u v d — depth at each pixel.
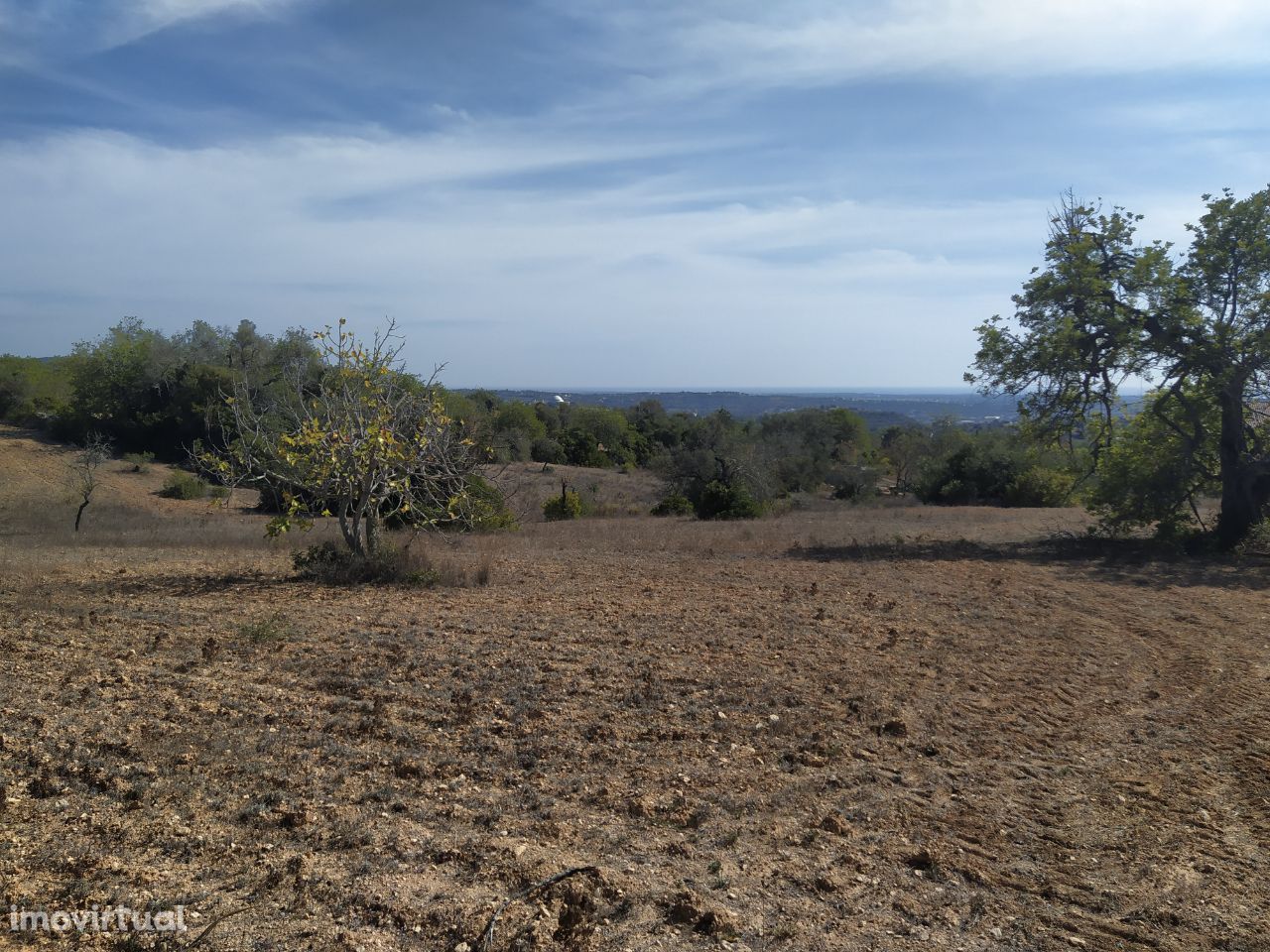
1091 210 17.98
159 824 4.20
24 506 26.17
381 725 5.71
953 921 3.63
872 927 3.55
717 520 26.77
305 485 12.22
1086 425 19.02
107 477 35.62
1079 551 16.70
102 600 9.91
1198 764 5.54
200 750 5.17
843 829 4.44
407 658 7.49
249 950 3.20
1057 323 17.84
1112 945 3.50
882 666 7.60
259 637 8.02
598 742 5.60
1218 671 7.79
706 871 3.97
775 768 5.27
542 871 3.83
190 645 7.83
